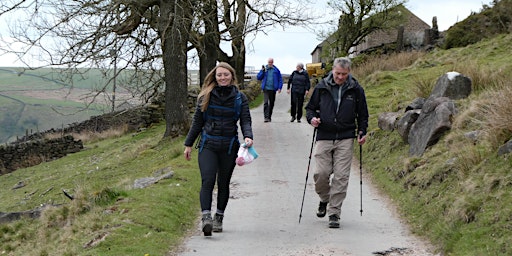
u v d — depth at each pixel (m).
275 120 19.83
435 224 6.92
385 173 10.35
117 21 18.91
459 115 9.73
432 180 8.24
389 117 12.68
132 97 22.39
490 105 8.88
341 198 7.41
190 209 8.48
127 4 18.69
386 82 21.91
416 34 35.41
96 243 6.59
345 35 44.72
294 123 18.86
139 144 23.05
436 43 33.25
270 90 18.86
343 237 6.99
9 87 160.25
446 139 9.36
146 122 29.89
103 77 20.09
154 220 7.42
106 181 15.24
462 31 27.81
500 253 5.45
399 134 11.53
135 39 20.16
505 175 6.73
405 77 22.17
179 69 19.72
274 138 15.63
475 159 7.71
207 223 6.86
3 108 132.62
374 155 11.88
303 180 10.62
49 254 6.98
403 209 8.14
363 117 7.49
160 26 19.27
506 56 19.69
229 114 6.87
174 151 14.88
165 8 19.16
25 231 9.45
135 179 11.72
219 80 6.85
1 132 121.25
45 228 9.09
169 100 19.84
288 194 9.50
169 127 19.92
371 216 8.01
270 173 11.23
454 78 11.09
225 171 7.07
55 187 17.92
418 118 10.63
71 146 28.80
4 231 9.84
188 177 10.36
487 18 27.36
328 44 46.97
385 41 53.00
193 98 27.92
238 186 10.14
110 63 19.44
